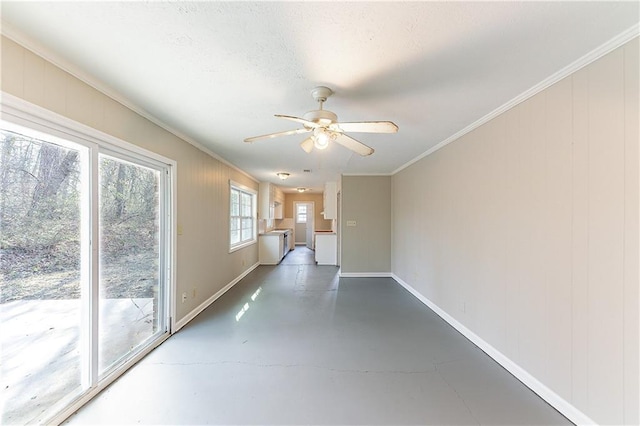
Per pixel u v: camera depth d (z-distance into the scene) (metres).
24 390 1.62
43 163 1.70
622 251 1.51
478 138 2.80
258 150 3.98
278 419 1.81
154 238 2.82
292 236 11.27
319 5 1.26
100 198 2.12
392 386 2.15
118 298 2.32
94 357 2.01
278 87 2.06
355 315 3.67
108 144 2.14
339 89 2.07
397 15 1.32
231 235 5.32
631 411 1.47
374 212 5.92
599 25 1.38
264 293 4.69
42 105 1.62
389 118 2.66
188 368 2.38
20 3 1.25
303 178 6.88
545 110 1.98
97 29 1.44
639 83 1.42
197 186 3.64
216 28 1.42
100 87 2.02
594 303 1.65
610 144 1.56
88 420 1.77
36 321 1.68
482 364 2.47
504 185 2.42
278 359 2.54
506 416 1.83
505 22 1.36
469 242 2.97
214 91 2.13
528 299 2.15
